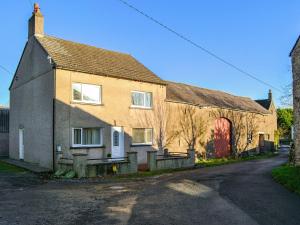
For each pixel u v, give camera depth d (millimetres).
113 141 21891
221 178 17062
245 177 17438
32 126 22016
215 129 31938
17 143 24844
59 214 9508
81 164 17438
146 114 24094
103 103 21406
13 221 8758
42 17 22422
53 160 18906
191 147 28250
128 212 9789
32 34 22469
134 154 19875
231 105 35312
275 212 9805
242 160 30312
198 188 13945
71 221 8789
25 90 23359
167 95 27141
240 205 10719
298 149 19641
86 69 20625
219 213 9680
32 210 9961
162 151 25156
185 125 27719
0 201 11195
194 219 9023
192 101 28766
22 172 18484
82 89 20547
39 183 15328
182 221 8836
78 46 23469
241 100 41594
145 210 10039
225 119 33812
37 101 21359
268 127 43812
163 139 25344
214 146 31547
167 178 17281
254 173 19281
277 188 13883
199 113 29547
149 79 24344
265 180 16234
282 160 29875
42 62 20953
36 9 22297
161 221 8828
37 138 21188
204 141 30062
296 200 11469
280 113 60750
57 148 18984
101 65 22281
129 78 22875
